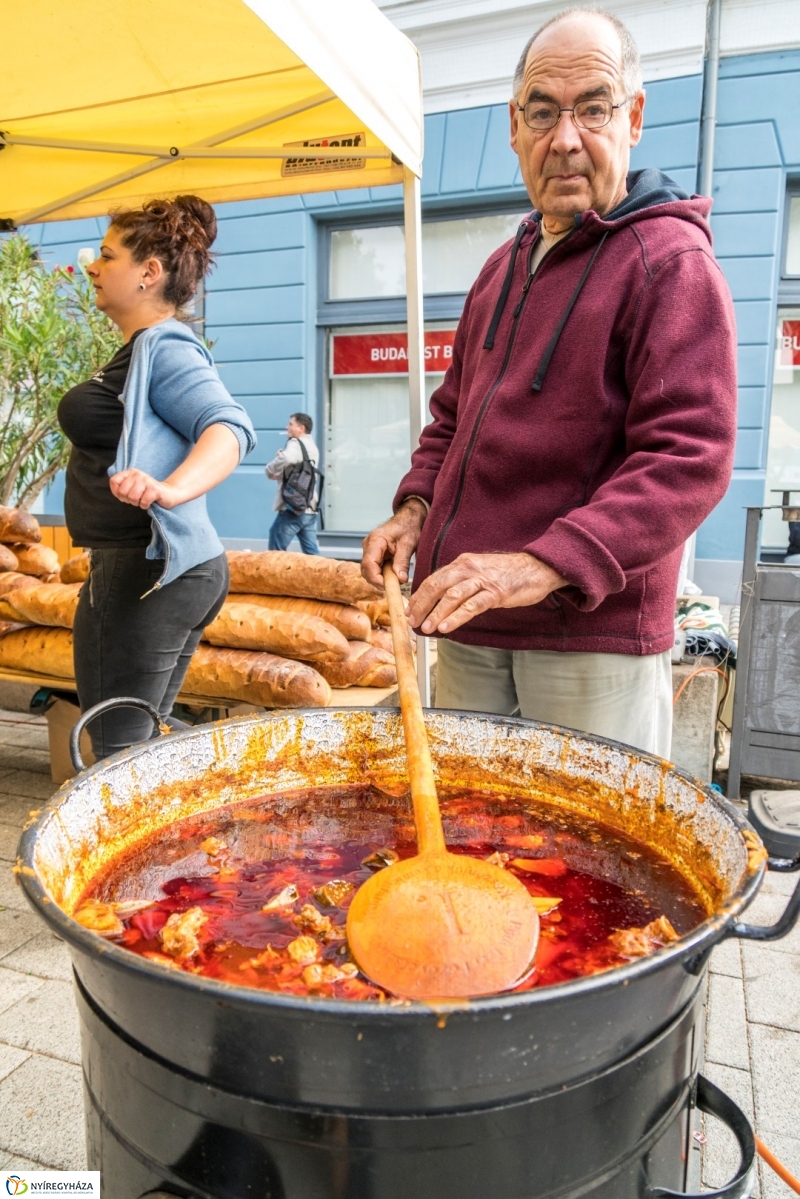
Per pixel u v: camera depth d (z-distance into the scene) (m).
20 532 3.56
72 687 3.06
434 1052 0.65
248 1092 0.71
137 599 2.04
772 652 3.09
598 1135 0.76
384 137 2.48
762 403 6.94
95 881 1.05
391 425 8.27
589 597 1.19
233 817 1.24
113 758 1.11
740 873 0.89
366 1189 0.71
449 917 0.83
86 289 4.30
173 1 2.27
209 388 2.03
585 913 0.98
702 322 1.36
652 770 1.14
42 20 2.39
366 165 2.93
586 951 0.90
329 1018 0.61
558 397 1.50
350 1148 0.70
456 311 7.84
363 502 8.52
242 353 8.17
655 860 1.10
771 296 6.82
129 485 1.78
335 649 2.98
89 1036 0.85
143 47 2.54
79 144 3.21
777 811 2.88
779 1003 2.06
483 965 0.80
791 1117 1.67
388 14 7.34
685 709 3.21
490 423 1.58
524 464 1.53
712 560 7.16
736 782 3.21
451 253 7.82
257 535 8.32
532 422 1.53
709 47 6.64
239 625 2.95
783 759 3.13
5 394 4.37
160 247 2.07
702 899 1.00
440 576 1.17
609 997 0.68
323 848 1.16
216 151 3.15
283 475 7.34
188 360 2.05
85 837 1.04
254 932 0.93
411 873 0.91
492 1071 0.67
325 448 8.49
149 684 2.10
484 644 1.62
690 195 1.58
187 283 2.16
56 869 0.95
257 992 0.63
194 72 2.68
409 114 2.66
